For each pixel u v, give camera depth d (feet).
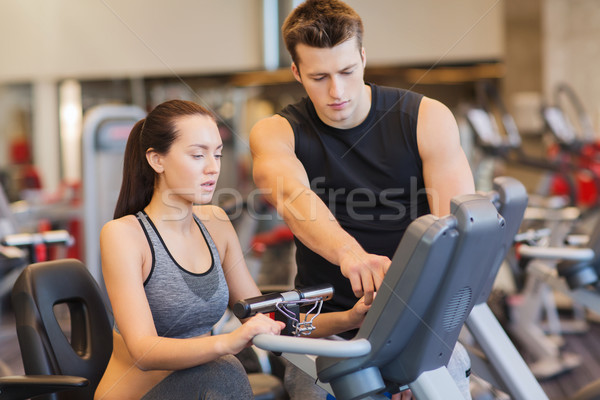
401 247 3.96
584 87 25.08
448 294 4.12
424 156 5.65
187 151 4.81
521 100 24.26
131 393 4.85
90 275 5.86
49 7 23.06
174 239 4.97
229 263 5.49
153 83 23.56
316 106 5.40
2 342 12.14
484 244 4.14
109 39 22.91
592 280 7.53
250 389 4.80
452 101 25.77
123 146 12.97
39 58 23.52
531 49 25.04
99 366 5.62
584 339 12.71
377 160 5.69
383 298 4.03
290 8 22.31
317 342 4.09
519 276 13.99
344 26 5.04
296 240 6.07
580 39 24.86
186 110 4.88
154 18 22.62
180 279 4.88
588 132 17.72
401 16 20.93
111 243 4.68
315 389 5.79
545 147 24.17
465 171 5.66
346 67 5.10
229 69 22.71
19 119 23.98
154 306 4.83
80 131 23.82
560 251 7.48
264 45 22.53
